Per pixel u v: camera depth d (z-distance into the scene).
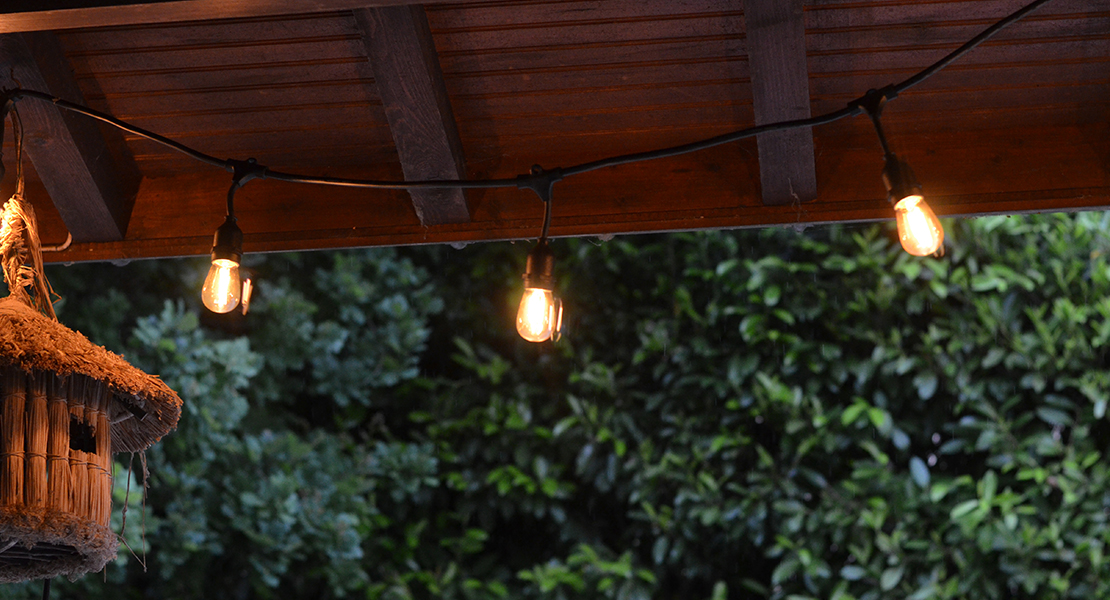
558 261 4.98
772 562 4.52
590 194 2.81
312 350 5.12
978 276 4.19
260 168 2.33
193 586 4.76
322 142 2.91
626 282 4.89
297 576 4.86
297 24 2.57
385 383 5.14
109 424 1.97
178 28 2.59
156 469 4.70
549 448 4.84
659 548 4.46
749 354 4.48
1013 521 3.98
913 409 4.33
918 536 4.15
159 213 2.96
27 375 1.83
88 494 1.87
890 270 4.42
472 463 4.98
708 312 4.61
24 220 2.19
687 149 2.17
